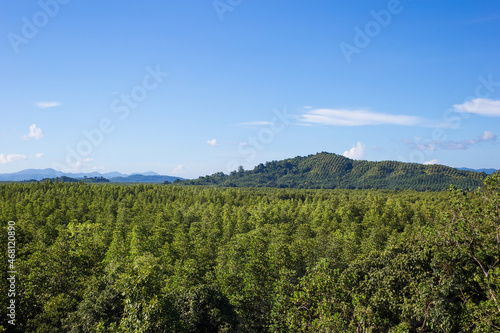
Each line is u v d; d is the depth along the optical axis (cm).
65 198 10981
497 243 3011
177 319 2966
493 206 3019
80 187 13688
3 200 10569
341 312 2964
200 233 7156
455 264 3180
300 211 10756
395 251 3938
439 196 13875
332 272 3275
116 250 5466
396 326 2703
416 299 2812
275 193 17538
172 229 7900
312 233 7662
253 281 4100
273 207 11850
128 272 3300
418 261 3400
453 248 3156
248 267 4281
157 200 13088
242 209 11312
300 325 2966
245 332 3706
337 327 2614
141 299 2748
